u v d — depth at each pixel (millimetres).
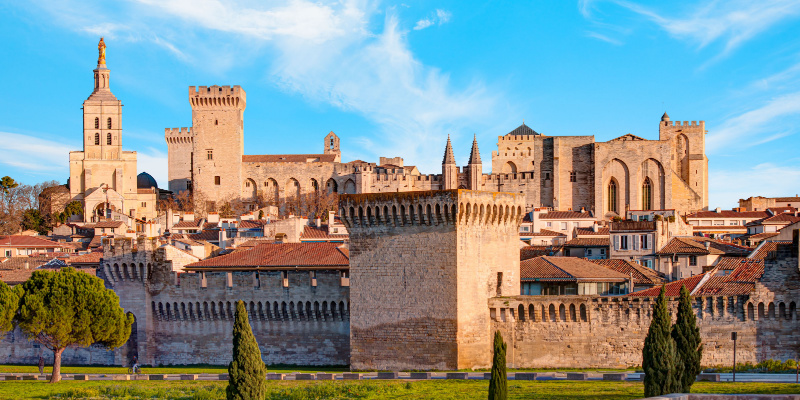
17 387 103625
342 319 115688
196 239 191625
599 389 86688
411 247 99062
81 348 126875
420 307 98438
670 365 80438
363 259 101562
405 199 98562
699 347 85875
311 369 112750
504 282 103125
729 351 97375
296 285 117062
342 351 115625
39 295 111562
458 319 96750
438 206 97000
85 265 149750
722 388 81812
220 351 121062
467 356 97688
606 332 100125
